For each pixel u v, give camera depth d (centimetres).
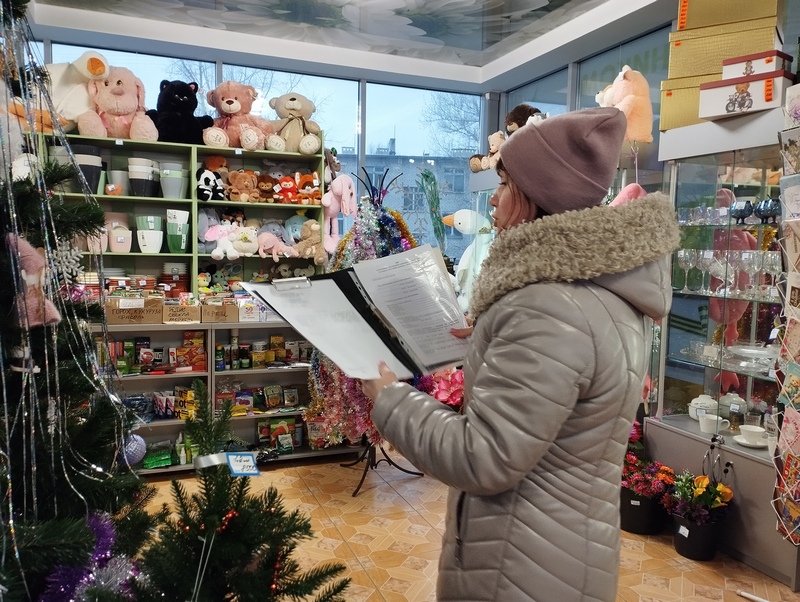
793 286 232
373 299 122
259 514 99
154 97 445
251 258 433
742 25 272
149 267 410
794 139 228
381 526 295
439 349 119
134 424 138
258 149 404
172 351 373
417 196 545
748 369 273
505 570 101
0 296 104
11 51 103
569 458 99
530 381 91
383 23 418
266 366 392
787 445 236
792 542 235
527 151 101
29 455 107
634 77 349
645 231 98
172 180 388
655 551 275
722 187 284
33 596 99
